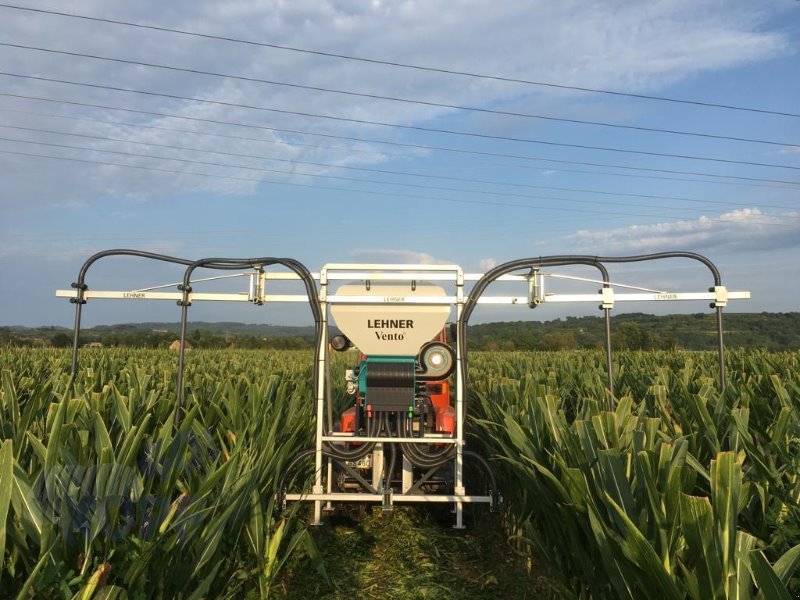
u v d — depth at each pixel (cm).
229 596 424
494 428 648
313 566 541
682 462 370
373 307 590
